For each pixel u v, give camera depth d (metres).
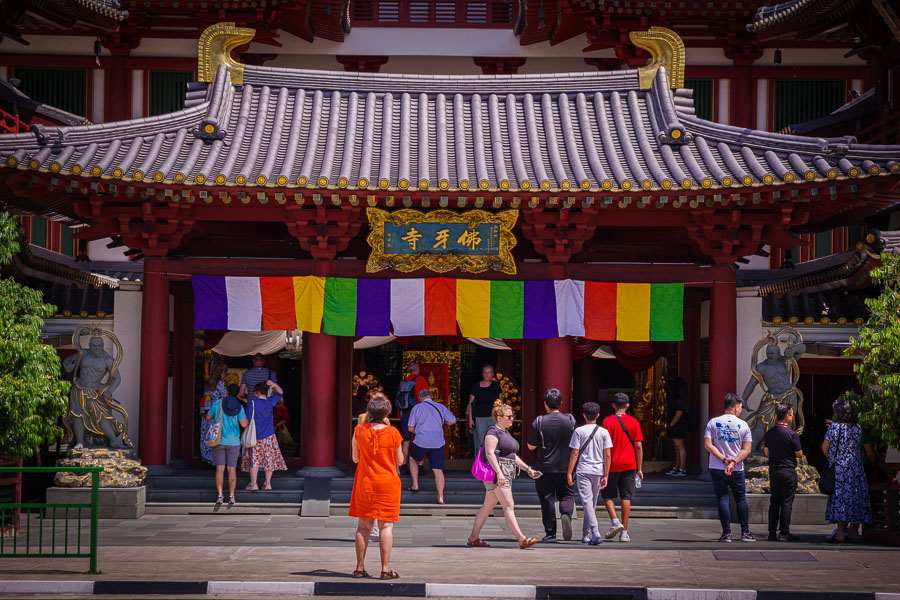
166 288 19.00
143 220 18.53
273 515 17.84
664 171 18.33
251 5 27.25
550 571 12.17
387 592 11.20
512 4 30.78
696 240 19.12
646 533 16.23
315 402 18.97
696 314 22.06
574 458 14.71
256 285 18.73
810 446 25.95
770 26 26.33
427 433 18.30
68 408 18.25
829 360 21.50
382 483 11.65
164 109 28.84
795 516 17.95
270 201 18.55
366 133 19.47
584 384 25.81
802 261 28.53
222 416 17.97
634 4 27.06
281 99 20.47
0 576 11.46
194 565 12.35
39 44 28.64
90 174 16.94
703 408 21.70
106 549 13.60
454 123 20.14
